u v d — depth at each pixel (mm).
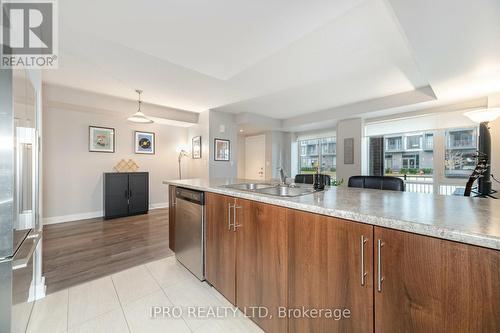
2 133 942
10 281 961
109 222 3953
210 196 1790
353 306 911
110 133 4539
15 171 1113
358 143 4625
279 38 1807
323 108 4770
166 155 5395
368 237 867
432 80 2623
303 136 6586
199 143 5156
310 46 2170
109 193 4188
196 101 4133
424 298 735
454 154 3723
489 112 2682
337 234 965
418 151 4203
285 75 2893
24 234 1248
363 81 3158
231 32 1721
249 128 6008
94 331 1375
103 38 1960
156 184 5234
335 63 2557
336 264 967
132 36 1789
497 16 1424
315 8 1448
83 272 2121
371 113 4230
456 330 672
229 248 1577
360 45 2154
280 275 1206
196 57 2117
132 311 1566
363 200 1214
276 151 6648
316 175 1824
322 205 1046
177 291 1812
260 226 1328
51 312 1541
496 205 1073
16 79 1128
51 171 3887
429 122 3938
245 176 7434
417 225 739
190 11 1491
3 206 946
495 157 3062
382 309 830
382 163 4633
